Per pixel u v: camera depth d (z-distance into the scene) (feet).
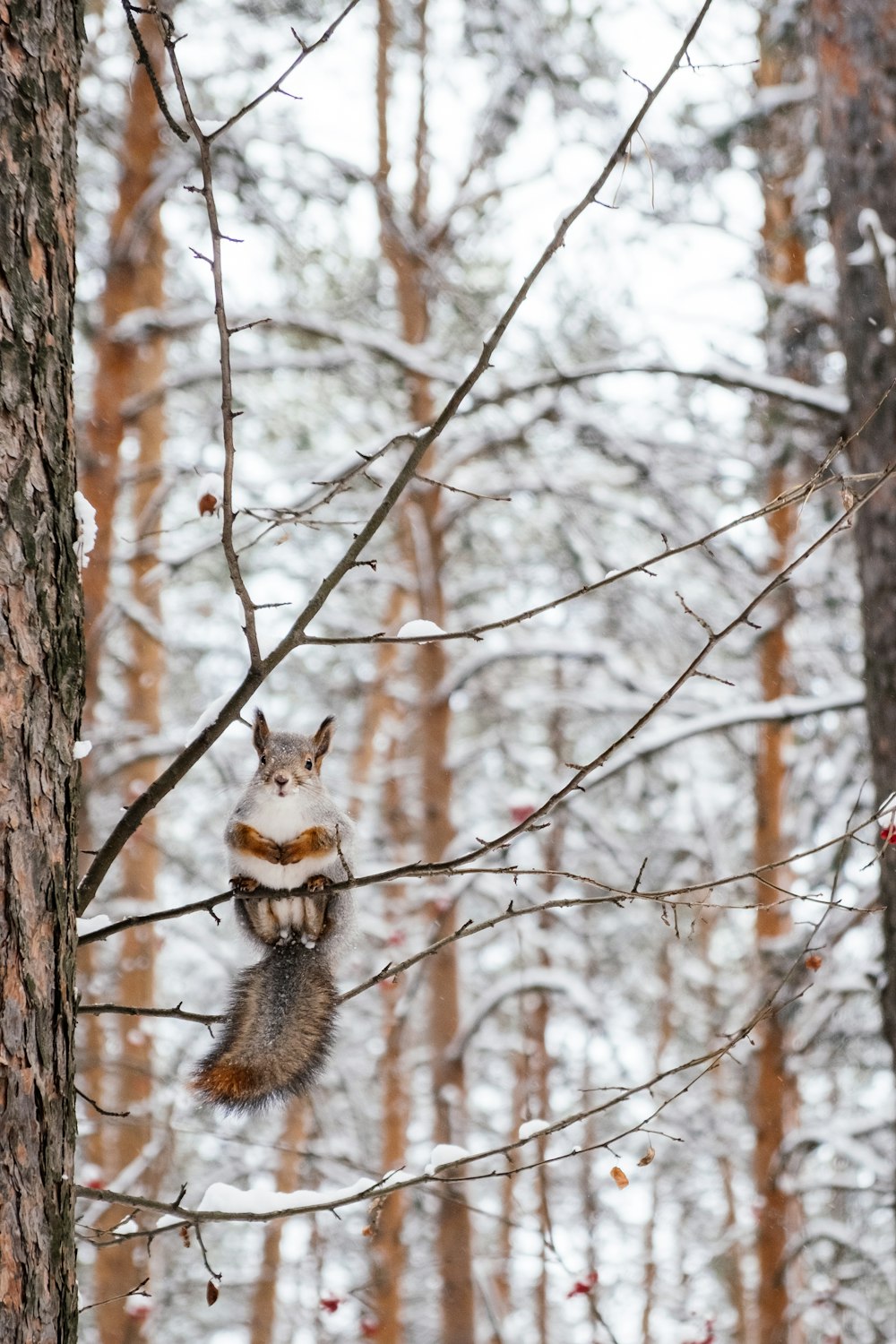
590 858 50.65
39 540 10.70
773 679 43.19
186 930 42.68
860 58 26.66
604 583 12.50
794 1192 40.68
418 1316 58.85
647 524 40.50
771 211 45.65
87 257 38.88
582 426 38.55
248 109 11.59
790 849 42.70
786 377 36.45
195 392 47.80
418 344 44.09
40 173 11.21
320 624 48.62
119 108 40.75
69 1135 10.34
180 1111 40.88
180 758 12.91
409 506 43.78
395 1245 42.14
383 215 40.98
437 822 43.47
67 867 10.67
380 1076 46.62
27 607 10.54
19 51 11.25
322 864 16.51
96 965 45.44
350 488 13.24
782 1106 41.27
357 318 45.75
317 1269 36.37
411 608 59.41
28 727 10.40
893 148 26.21
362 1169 19.67
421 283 44.52
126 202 38.29
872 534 25.21
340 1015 16.03
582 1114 12.99
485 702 46.34
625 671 41.57
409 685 58.39
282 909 16.21
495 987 42.80
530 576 44.14
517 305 12.44
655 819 48.14
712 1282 67.36
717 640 12.29
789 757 45.65
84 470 38.17
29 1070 9.97
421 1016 54.85
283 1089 15.06
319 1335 45.78
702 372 31.89
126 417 39.06
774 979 38.55
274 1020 15.40
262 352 41.06
